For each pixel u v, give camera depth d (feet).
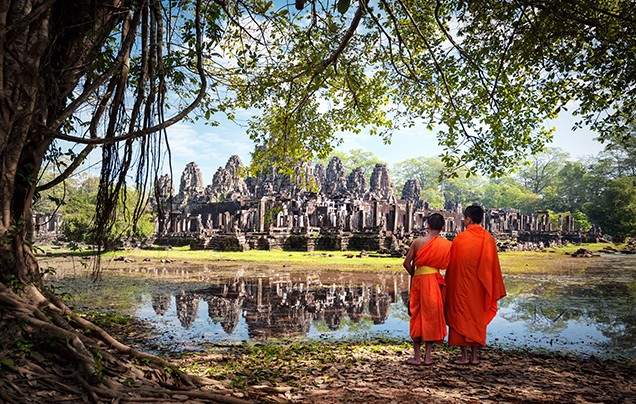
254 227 137.39
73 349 11.51
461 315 17.84
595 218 199.82
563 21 22.74
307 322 29.14
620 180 181.47
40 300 13.08
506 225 191.83
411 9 26.99
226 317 30.45
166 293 41.68
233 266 73.41
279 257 92.94
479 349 21.50
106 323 25.55
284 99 29.45
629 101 24.61
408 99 30.40
